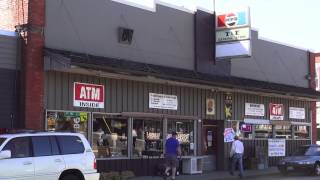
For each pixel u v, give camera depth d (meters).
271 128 30.14
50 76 18.91
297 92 29.58
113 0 21.28
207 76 24.41
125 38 21.48
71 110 19.53
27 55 18.17
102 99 20.67
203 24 25.41
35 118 18.25
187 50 24.55
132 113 21.62
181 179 21.56
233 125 27.23
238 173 24.98
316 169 24.38
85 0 20.23
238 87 25.11
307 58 33.78
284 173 24.94
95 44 20.44
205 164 26.12
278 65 30.88
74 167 14.35
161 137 23.16
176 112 23.83
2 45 17.91
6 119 17.84
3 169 12.89
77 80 19.80
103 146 20.67
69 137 14.56
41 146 13.87
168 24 23.72
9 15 18.73
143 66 21.14
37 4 18.53
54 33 19.11
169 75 21.38
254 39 29.02
